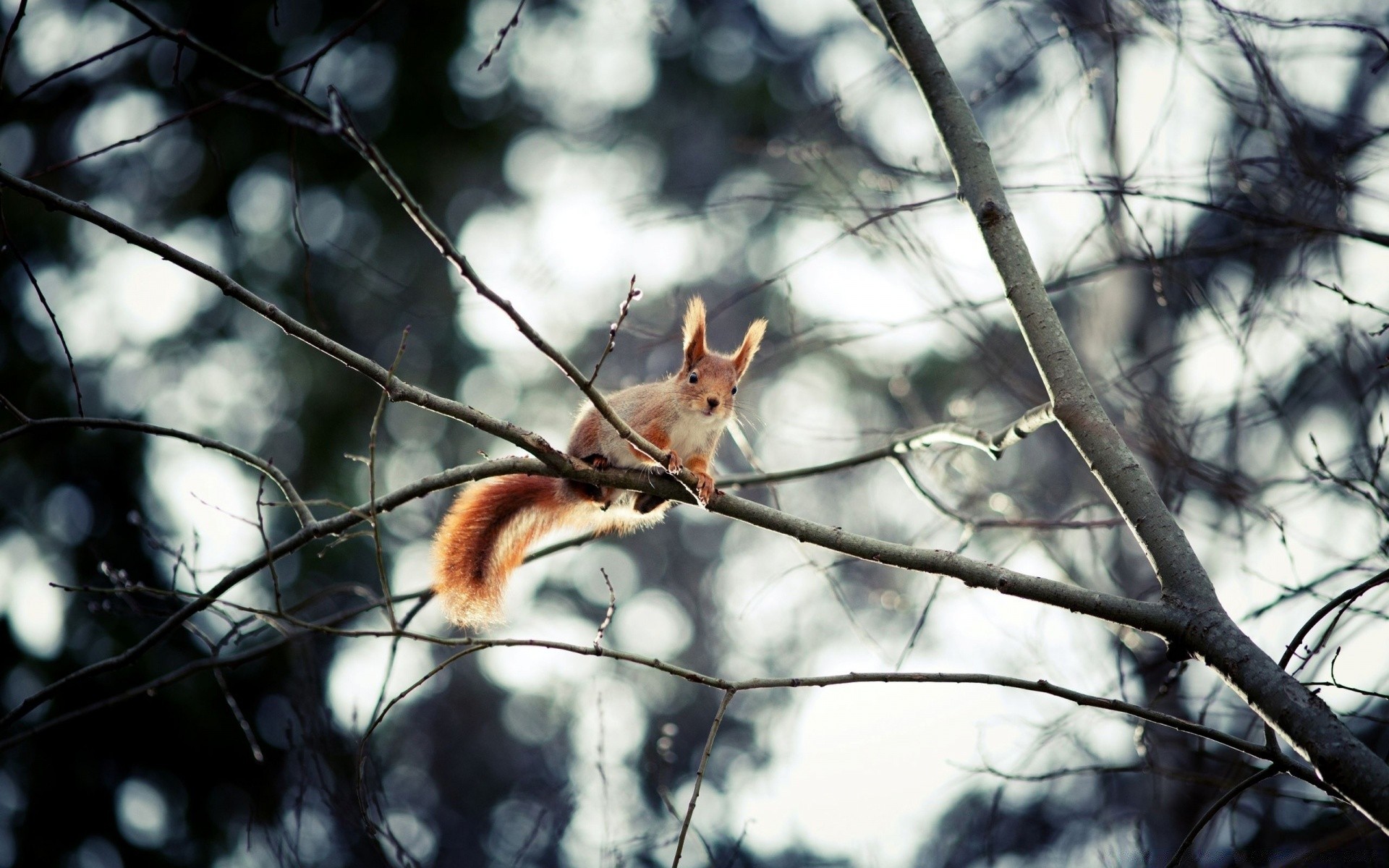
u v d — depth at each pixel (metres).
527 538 8.78
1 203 6.74
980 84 15.29
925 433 8.61
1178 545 6.17
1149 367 11.63
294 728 9.94
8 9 17.00
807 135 10.70
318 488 18.28
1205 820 6.07
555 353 6.23
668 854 10.92
